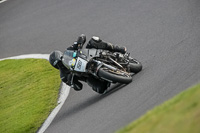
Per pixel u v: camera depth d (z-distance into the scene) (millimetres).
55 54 32062
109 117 27094
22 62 51781
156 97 26828
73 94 37938
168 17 46750
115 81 30438
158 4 52094
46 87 41781
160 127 18594
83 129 27609
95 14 57438
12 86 45344
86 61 30359
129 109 26734
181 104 19734
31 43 57031
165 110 20500
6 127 35844
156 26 45719
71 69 30703
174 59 33969
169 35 41469
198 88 20656
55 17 62000
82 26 55469
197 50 33750
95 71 30453
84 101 34875
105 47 32062
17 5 72750
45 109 36906
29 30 61312
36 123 34750
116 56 32406
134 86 30844
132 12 53094
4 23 67125
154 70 33125
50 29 58781
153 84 29656
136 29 47469
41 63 49062
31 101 39688
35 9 68125
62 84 41281
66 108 35500
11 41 60250
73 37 53688
